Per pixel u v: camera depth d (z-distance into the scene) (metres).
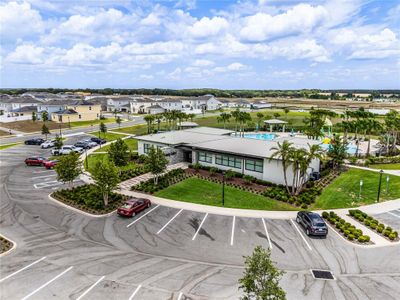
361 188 35.59
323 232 23.08
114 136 73.75
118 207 29.19
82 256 20.30
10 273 18.17
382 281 17.94
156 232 24.05
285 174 32.56
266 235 23.64
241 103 164.25
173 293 16.48
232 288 16.98
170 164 44.91
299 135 77.75
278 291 12.27
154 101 138.88
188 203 30.30
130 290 16.69
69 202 30.42
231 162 40.81
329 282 17.75
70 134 76.56
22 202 30.45
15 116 96.50
